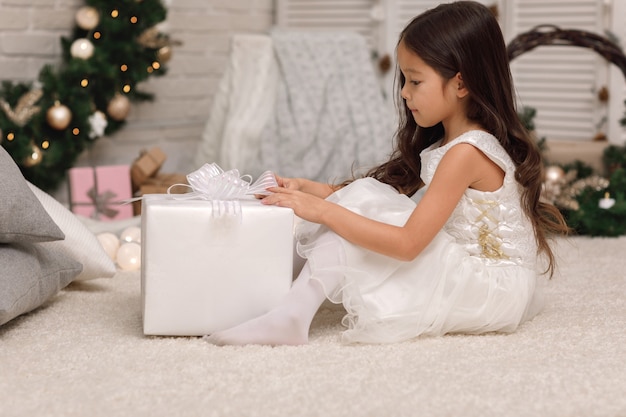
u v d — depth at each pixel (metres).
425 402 1.38
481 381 1.49
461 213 1.85
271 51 3.52
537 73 4.12
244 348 1.66
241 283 1.72
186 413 1.33
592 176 3.43
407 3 4.28
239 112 3.45
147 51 3.49
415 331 1.75
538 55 4.10
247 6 4.42
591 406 1.38
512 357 1.65
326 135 3.44
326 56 3.54
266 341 1.69
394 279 1.79
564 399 1.41
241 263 1.72
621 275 2.45
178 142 4.08
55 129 3.18
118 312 1.97
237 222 1.71
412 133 2.01
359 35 3.67
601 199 3.15
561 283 2.34
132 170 3.25
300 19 4.56
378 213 1.81
